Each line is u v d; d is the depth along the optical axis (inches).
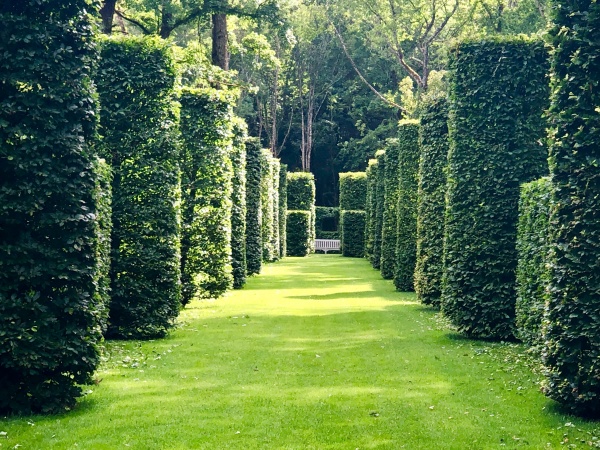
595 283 282.0
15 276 287.1
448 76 505.4
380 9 1478.8
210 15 970.1
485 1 1275.8
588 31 291.0
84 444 255.9
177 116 533.0
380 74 2207.2
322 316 617.0
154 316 506.9
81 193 298.0
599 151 285.3
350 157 2305.6
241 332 528.7
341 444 256.2
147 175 515.2
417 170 837.2
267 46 1029.2
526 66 473.4
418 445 254.2
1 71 289.6
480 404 310.0
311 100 2306.8
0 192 286.7
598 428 271.7
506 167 474.0
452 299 485.4
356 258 1676.9
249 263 1089.4
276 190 1477.6
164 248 516.1
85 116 303.1
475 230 478.9
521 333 428.1
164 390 339.6
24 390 297.9
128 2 912.3
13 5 297.4
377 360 414.3
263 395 328.8
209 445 255.6
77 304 294.7
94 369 302.0
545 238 369.4
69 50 297.3
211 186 679.7
